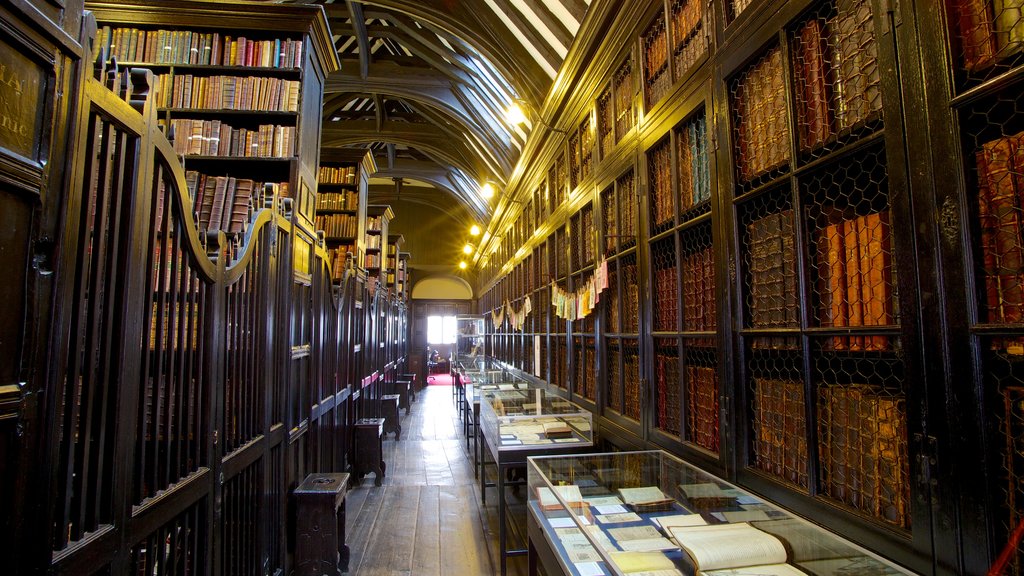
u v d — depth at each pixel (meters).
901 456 1.16
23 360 0.95
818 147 1.44
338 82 9.10
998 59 0.95
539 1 4.32
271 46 3.73
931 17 1.06
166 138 1.58
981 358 0.96
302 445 3.27
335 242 6.41
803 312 1.47
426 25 6.70
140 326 1.41
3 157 0.87
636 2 2.83
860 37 1.31
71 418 1.12
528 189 6.81
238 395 2.18
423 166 14.79
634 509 1.82
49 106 1.00
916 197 1.09
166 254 1.55
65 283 1.05
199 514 1.79
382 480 5.00
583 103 4.02
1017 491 0.91
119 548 1.29
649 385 2.61
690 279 2.24
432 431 7.78
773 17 1.61
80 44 1.08
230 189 3.10
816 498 1.39
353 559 3.23
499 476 3.06
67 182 1.05
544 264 5.75
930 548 1.04
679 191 2.34
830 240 1.41
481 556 3.28
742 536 1.45
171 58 3.67
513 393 4.11
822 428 1.42
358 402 5.51
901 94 1.13
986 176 0.98
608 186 3.34
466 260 17.91
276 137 3.62
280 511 2.73
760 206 1.76
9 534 0.91
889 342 1.24
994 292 0.95
